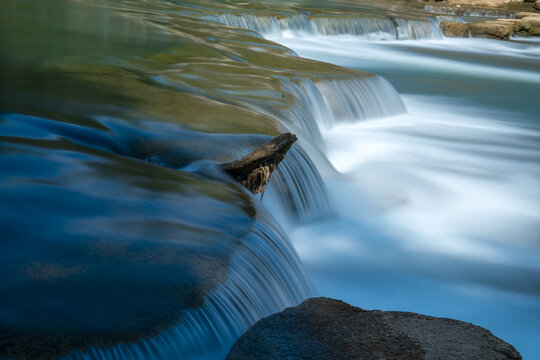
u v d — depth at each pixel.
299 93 11.50
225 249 4.71
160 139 6.91
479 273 7.78
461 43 32.97
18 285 3.82
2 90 8.06
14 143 6.04
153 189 5.55
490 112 17.31
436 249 8.31
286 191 7.73
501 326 6.64
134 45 13.02
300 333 4.14
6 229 4.44
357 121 13.48
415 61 25.62
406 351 4.05
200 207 5.40
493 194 10.65
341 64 23.23
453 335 4.28
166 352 3.56
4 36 12.55
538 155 13.16
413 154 12.29
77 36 13.40
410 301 6.98
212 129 7.43
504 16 47.53
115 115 7.49
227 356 3.81
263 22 25.08
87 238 4.46
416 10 40.88
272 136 7.45
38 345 3.30
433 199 10.13
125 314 3.70
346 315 4.45
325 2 38.31
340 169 10.88
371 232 8.53
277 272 5.12
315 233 8.08
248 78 11.49
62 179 5.38
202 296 4.04
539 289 7.48
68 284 3.90
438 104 17.83
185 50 13.16
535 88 21.56
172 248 4.53
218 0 28.50
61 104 7.66
